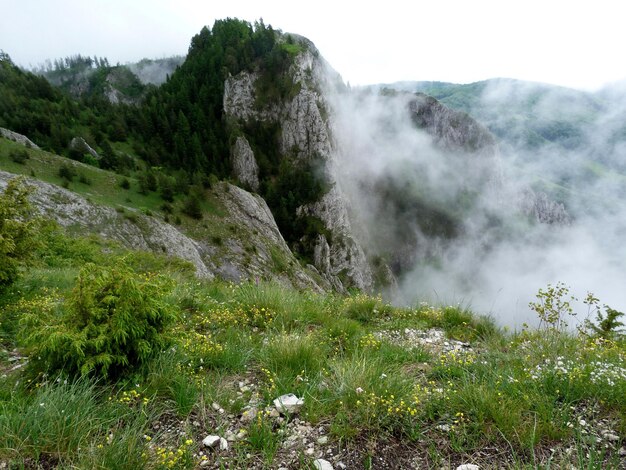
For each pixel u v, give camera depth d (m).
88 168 81.69
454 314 8.26
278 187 140.38
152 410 3.96
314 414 3.88
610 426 3.68
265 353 5.38
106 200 72.25
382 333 7.25
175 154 139.12
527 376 4.55
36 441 3.19
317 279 101.00
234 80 161.62
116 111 157.38
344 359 5.30
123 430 3.51
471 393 4.13
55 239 18.45
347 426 3.69
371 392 4.07
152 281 5.23
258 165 147.38
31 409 3.46
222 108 162.75
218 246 76.38
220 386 4.57
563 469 3.13
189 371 4.75
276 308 7.73
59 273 12.29
